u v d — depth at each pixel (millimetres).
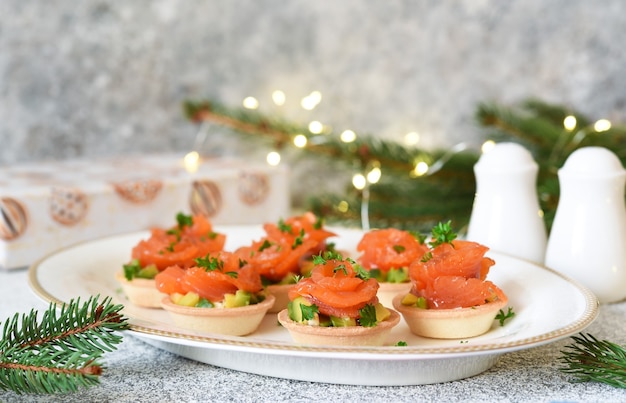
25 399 514
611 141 867
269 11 1045
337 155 926
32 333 510
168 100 1049
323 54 1045
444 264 565
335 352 490
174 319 586
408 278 620
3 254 754
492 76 1012
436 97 1029
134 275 642
